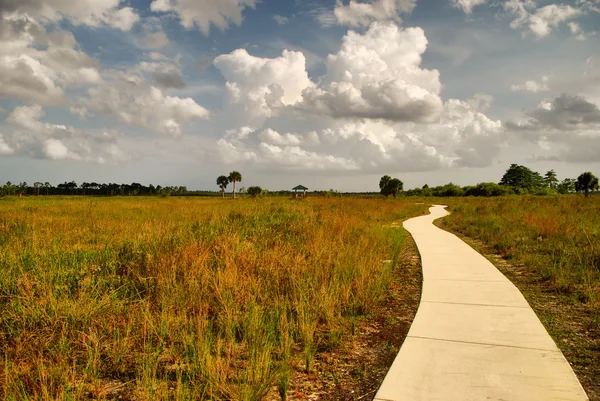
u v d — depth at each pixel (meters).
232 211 15.80
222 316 5.10
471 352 4.27
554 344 4.44
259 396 3.47
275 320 5.16
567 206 20.86
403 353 4.30
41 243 9.09
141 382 3.74
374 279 6.90
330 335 4.84
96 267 6.79
